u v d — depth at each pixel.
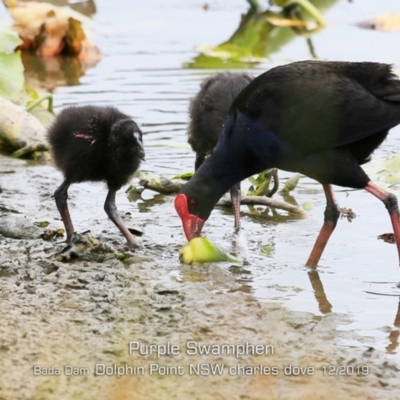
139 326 9.02
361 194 13.41
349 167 10.58
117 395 7.82
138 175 13.77
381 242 11.63
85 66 19.34
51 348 8.57
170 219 12.42
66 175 11.28
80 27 19.95
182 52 20.28
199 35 21.69
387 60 18.73
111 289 9.87
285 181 14.09
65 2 23.98
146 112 16.28
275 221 12.45
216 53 20.11
